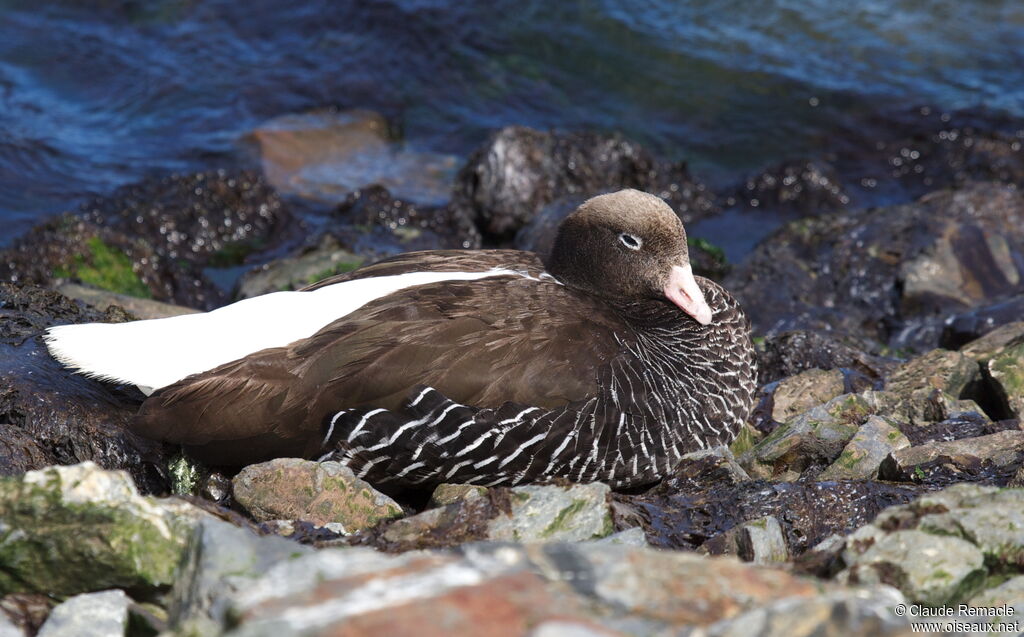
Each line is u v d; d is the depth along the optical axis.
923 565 7.46
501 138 20.58
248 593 5.82
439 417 10.05
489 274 11.35
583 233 11.88
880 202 21.84
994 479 10.16
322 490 9.57
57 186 21.41
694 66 25.36
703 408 11.27
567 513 8.98
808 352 13.92
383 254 18.72
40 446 10.48
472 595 5.55
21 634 7.08
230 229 20.27
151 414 10.12
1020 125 23.36
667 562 6.11
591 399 10.38
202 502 8.84
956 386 12.70
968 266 17.86
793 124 23.92
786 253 18.59
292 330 10.44
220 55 25.78
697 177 22.44
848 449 10.87
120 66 25.34
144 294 18.17
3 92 24.31
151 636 7.12
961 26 26.64
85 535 7.61
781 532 9.17
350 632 5.20
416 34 25.83
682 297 11.67
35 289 12.98
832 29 26.53
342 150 23.00
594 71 25.23
